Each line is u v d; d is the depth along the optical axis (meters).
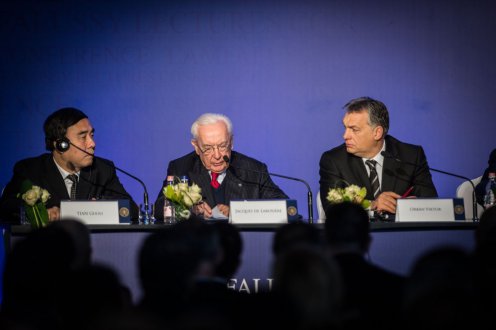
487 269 5.23
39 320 5.01
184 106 15.66
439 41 15.55
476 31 15.55
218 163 12.61
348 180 12.90
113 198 12.80
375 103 12.78
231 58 15.64
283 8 15.64
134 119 15.63
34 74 15.52
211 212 11.27
